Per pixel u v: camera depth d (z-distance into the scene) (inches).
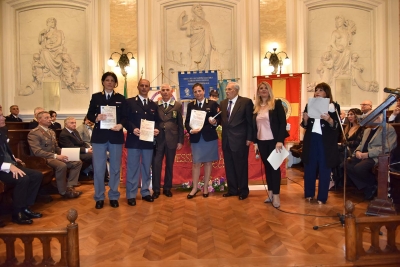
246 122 156.9
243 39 285.0
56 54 291.1
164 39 288.5
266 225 117.4
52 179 177.0
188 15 289.9
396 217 87.0
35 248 100.2
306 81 290.2
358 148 159.9
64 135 197.2
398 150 148.3
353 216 86.7
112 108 144.3
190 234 109.6
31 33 291.1
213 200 156.8
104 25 283.7
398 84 298.4
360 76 299.6
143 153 156.3
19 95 290.8
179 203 151.9
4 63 288.0
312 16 295.6
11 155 134.3
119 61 278.1
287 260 88.0
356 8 298.7
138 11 282.8
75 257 82.7
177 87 289.9
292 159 284.0
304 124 150.9
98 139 143.8
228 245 99.4
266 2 286.0
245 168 158.4
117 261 89.4
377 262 85.4
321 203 147.0
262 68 286.5
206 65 290.7
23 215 128.7
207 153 159.9
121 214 134.9
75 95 291.6
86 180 217.2
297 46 288.5
